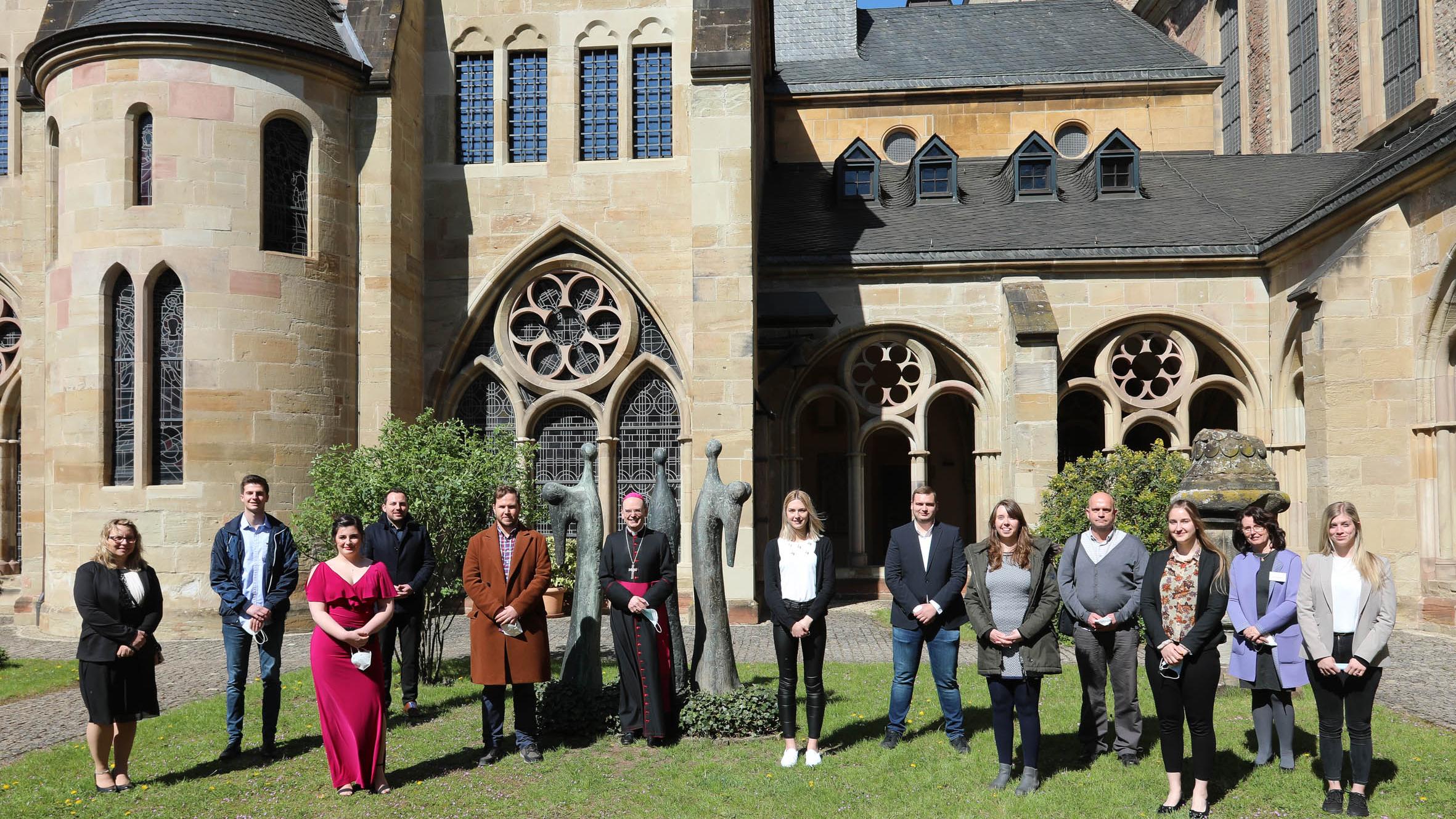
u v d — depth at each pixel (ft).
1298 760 22.31
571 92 52.24
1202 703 19.03
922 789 20.54
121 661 20.84
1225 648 31.99
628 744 24.09
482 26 52.80
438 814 19.45
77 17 46.83
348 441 46.52
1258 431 54.75
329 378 45.83
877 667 34.27
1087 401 72.08
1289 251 51.78
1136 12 109.50
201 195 43.01
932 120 73.61
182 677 33.58
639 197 51.67
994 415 54.85
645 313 52.34
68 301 43.42
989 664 20.74
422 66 52.47
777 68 77.92
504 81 52.80
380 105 47.83
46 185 46.34
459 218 52.34
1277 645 21.58
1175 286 54.95
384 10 49.24
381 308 47.42
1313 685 19.75
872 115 73.87
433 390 52.01
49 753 24.08
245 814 19.49
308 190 45.96
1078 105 73.05
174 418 43.27
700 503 26.55
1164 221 57.93
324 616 20.77
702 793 20.43
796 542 22.82
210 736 25.46
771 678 31.86
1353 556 19.38
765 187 68.18
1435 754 22.82
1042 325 51.26
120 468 43.21
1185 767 21.95
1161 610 19.65
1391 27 67.82
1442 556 42.78
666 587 24.27
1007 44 79.66
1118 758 22.59
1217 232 55.88
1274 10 82.58
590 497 26.66
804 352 55.36
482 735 25.07
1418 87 63.46
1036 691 20.58
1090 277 55.11
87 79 43.32
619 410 52.39
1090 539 22.11
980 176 67.97
